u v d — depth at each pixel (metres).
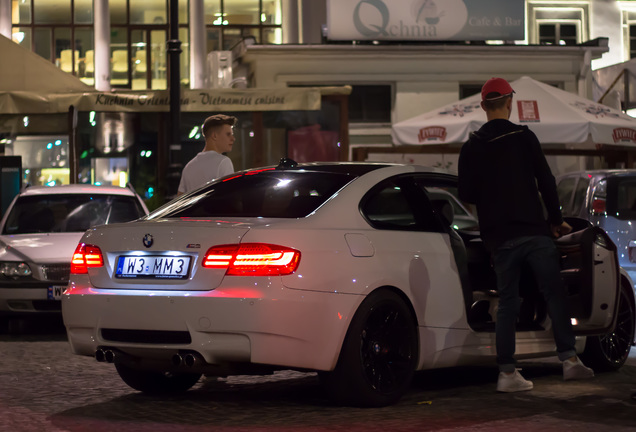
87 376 9.94
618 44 35.44
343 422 7.41
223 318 7.40
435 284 8.43
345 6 28.88
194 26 35.91
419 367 8.31
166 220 8.09
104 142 24.56
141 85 36.25
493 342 8.93
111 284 7.94
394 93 29.75
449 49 29.56
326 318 7.56
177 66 21.14
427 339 8.34
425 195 8.77
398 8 29.11
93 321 7.93
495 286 9.87
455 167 28.69
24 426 7.46
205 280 7.53
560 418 7.49
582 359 9.97
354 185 8.29
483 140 8.71
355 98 29.64
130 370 8.74
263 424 7.39
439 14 29.30
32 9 35.69
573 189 15.45
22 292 13.43
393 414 7.70
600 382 9.32
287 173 8.63
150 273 7.77
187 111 23.03
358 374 7.78
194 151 24.83
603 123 18.69
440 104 29.78
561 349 8.94
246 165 24.55
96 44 35.72
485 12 29.55
